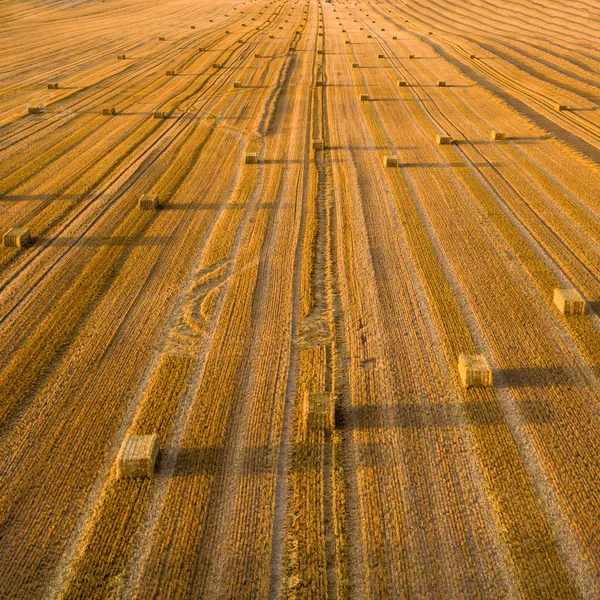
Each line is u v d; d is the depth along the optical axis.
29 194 22.16
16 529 9.17
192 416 11.41
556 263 17.03
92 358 13.07
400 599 8.19
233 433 11.02
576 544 8.89
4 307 15.00
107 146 27.62
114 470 10.23
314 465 10.38
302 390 12.15
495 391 12.05
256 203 21.22
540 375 12.46
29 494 9.76
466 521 9.29
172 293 15.61
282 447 10.77
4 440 10.83
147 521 9.34
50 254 17.72
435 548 8.87
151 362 12.96
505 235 18.69
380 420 11.35
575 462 10.32
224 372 12.61
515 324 14.20
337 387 12.23
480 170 24.47
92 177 23.78
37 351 13.27
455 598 8.20
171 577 8.48
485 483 9.95
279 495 9.84
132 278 16.34
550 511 9.42
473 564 8.63
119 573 8.54
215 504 9.62
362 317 14.52
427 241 18.34
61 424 11.21
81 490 9.87
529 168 24.67
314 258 17.42
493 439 10.84
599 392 11.95
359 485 9.95
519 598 8.19
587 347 13.31
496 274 16.42
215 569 8.60
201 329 14.06
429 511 9.45
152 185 22.95
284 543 9.03
